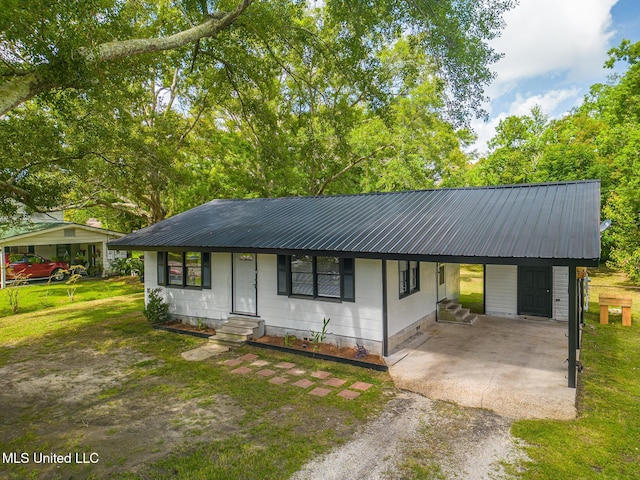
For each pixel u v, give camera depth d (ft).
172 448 17.44
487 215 28.96
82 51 23.91
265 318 34.99
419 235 27.27
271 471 15.60
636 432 18.39
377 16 36.27
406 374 25.98
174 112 64.13
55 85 24.14
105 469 15.93
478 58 32.99
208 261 38.09
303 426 19.31
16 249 84.94
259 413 20.83
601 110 96.12
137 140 43.57
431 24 33.06
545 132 91.15
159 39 28.86
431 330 37.40
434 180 78.84
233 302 36.88
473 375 25.61
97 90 30.45
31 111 41.78
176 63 42.39
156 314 39.83
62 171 45.96
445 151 68.13
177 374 26.91
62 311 50.55
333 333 31.37
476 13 31.48
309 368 27.66
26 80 22.77
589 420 19.53
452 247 24.23
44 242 73.67
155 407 21.81
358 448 17.22
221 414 20.80
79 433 19.01
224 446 17.51
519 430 18.54
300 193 73.77
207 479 15.15
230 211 45.39
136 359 30.40
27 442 18.24
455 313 40.83
